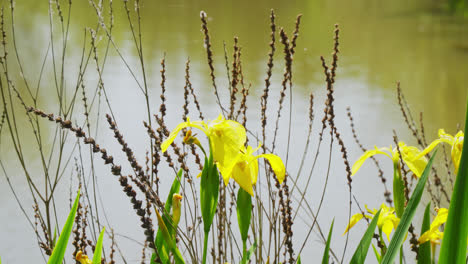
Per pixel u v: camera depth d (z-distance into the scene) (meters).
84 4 11.13
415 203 1.25
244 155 1.42
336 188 3.97
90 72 6.74
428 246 1.36
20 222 3.40
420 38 9.80
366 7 13.93
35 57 7.20
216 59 7.48
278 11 12.11
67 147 4.61
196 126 1.41
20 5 12.31
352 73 7.31
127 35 8.81
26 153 4.46
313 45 8.77
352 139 4.88
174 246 1.36
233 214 3.19
